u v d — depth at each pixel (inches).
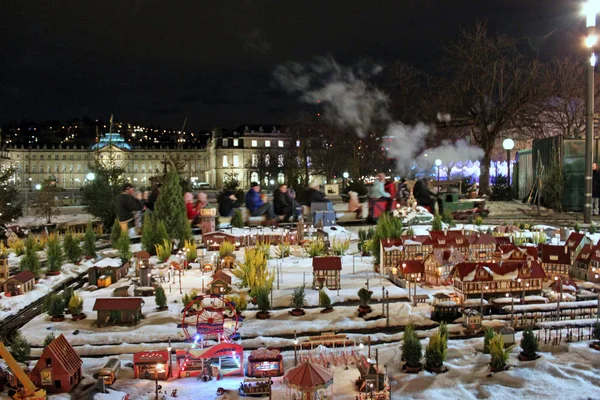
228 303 860.6
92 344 916.6
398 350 823.1
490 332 812.0
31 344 919.0
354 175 3710.6
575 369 737.6
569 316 954.1
